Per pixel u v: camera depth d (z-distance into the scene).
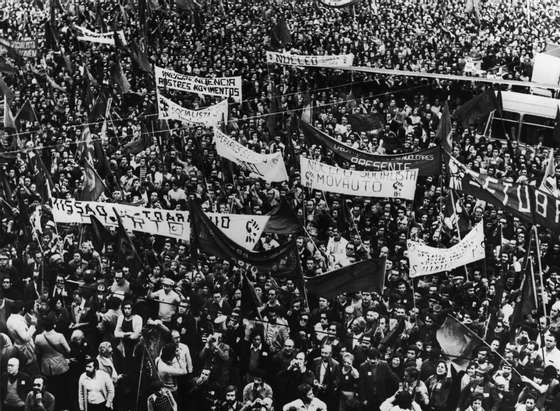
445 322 12.60
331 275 13.60
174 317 13.49
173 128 24.48
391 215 18.66
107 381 12.44
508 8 45.00
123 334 13.13
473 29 40.12
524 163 22.75
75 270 14.98
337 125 25.42
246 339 12.99
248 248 15.21
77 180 19.94
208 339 12.64
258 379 12.22
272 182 20.30
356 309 14.20
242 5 40.66
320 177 17.06
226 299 14.22
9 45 29.77
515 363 12.67
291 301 14.42
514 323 13.62
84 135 20.72
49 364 12.84
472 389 12.17
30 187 19.05
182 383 12.55
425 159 17.83
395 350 12.73
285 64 29.25
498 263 16.61
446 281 15.26
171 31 36.16
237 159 18.89
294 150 21.48
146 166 21.41
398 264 15.65
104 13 39.22
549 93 29.06
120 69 26.77
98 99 23.89
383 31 37.16
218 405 12.38
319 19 38.50
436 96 28.98
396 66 32.00
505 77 31.45
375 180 16.75
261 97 28.00
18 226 17.28
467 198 19.06
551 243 17.17
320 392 12.37
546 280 16.08
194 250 14.47
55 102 26.73
